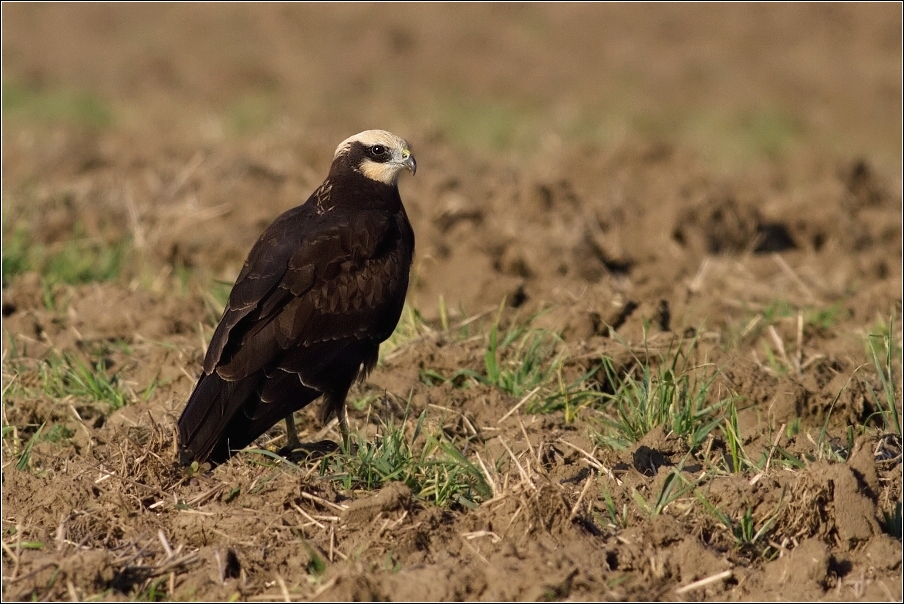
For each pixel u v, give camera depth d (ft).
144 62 120.98
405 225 37.93
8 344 42.24
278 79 115.65
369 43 131.75
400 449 33.24
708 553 28.32
